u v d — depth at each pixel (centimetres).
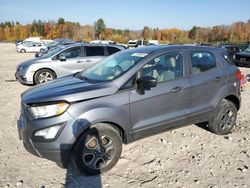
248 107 760
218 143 515
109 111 401
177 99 468
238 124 620
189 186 381
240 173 414
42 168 423
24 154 465
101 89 406
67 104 382
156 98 444
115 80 422
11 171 413
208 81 504
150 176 404
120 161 443
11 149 482
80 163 392
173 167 429
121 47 1157
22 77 1046
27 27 11244
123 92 418
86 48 1102
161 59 465
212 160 452
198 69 502
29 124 387
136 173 411
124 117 417
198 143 514
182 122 482
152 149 486
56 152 379
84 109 387
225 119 546
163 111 457
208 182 391
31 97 402
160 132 463
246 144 513
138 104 428
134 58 462
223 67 535
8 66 1853
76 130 380
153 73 451
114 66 470
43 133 378
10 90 967
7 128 579
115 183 387
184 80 478
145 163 439
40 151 384
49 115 380
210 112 519
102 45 1131
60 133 376
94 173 404
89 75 482
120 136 421
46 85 455
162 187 378
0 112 690
